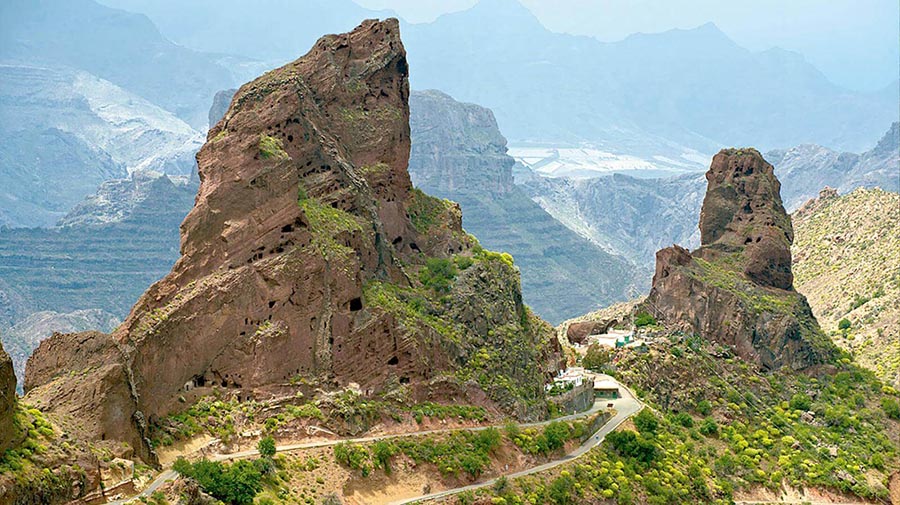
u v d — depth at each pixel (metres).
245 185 182.75
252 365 178.38
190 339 173.00
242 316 179.00
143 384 165.00
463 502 183.75
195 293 174.62
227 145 185.00
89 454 143.12
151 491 148.12
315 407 180.62
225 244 180.00
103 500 142.38
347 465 175.88
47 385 152.88
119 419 152.12
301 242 186.88
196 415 170.38
